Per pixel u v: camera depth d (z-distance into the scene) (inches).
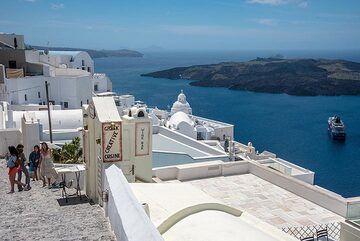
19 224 338.0
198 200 356.8
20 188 490.9
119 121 417.1
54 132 1202.6
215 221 313.4
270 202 613.0
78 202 432.1
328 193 595.5
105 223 331.9
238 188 676.1
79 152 915.4
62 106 2054.6
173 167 721.6
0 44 2128.4
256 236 293.9
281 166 1087.6
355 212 473.7
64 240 288.5
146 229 215.0
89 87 2174.0
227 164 748.6
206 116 5600.4
